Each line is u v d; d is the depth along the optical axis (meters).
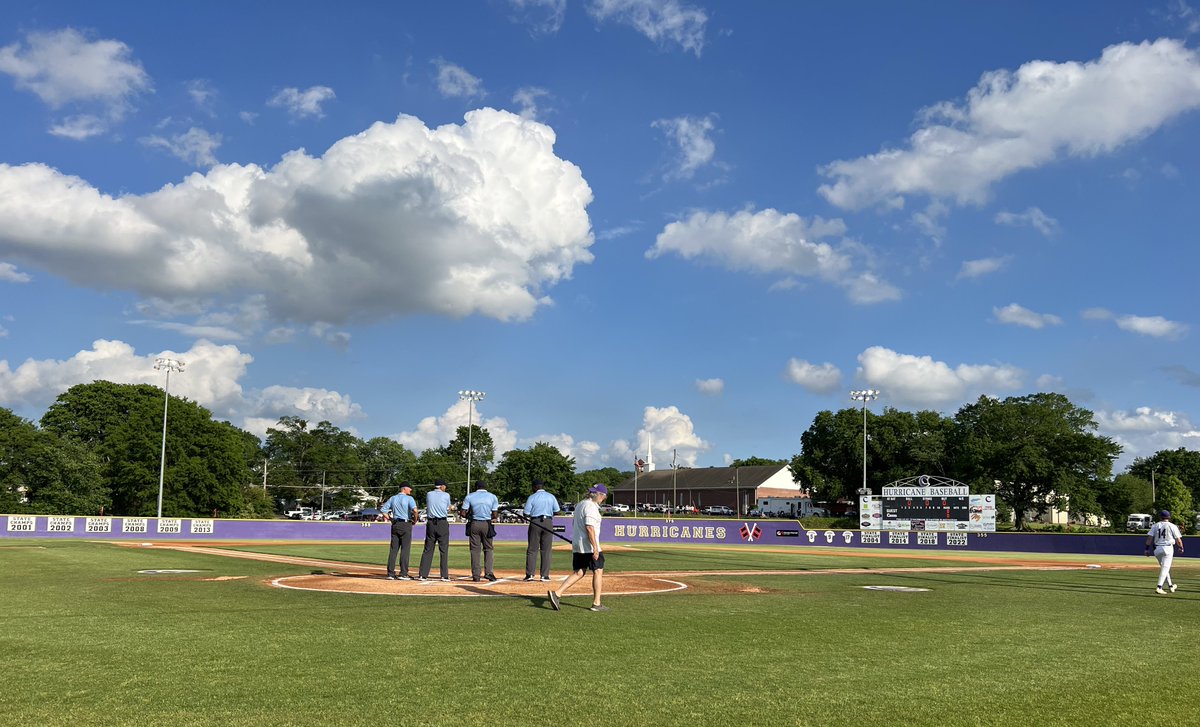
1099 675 8.15
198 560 25.58
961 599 15.69
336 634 9.83
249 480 78.06
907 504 55.12
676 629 10.66
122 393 84.12
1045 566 31.70
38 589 15.22
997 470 86.12
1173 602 16.08
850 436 95.88
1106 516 89.94
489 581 17.00
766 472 132.75
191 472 71.38
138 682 7.21
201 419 73.88
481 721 6.13
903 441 95.12
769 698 6.97
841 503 101.56
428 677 7.54
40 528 47.91
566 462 105.31
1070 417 97.88
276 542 46.22
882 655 9.06
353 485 135.50
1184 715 6.63
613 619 11.49
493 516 17.19
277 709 6.37
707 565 27.38
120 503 73.06
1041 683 7.74
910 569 27.33
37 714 6.15
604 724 6.12
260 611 11.91
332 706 6.48
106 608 12.21
